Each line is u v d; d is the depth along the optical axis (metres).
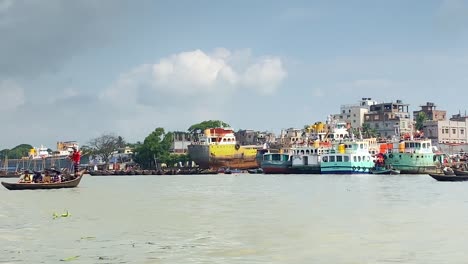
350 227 40.59
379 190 85.31
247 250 31.50
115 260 28.95
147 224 43.75
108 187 108.62
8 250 32.06
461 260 28.16
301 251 31.03
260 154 193.00
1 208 59.06
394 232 37.78
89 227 42.09
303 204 60.94
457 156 185.00
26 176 99.81
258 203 63.28
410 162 157.00
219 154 195.88
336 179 129.62
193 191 90.75
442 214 49.06
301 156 166.75
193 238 36.03
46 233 38.91
